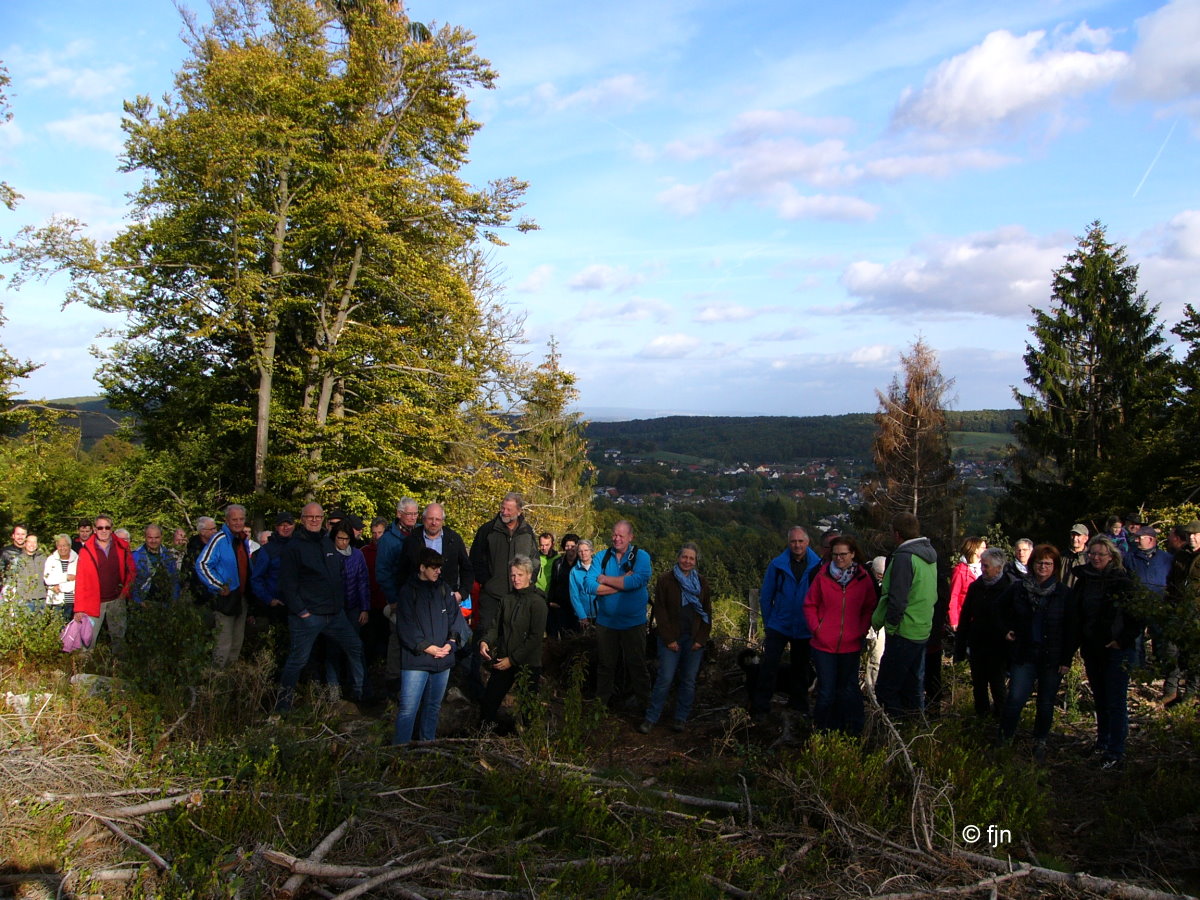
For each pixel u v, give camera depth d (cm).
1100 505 2500
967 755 516
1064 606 588
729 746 635
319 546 690
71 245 1659
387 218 1889
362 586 762
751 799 503
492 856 416
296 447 1898
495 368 2023
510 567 621
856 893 394
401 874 384
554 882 368
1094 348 3091
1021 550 790
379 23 1917
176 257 1822
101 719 546
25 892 361
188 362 1966
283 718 578
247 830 414
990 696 758
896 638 596
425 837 433
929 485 3216
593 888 387
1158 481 2286
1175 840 454
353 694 745
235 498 1895
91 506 2078
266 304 1827
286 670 674
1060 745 632
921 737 531
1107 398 3034
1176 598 595
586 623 841
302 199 1900
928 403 3272
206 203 1759
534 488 2247
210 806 426
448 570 684
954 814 453
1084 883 400
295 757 495
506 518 749
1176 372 2391
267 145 1820
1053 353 3098
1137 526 835
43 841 396
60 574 823
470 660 732
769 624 699
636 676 727
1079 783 562
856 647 596
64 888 365
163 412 2022
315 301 1947
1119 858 451
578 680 663
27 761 474
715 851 422
